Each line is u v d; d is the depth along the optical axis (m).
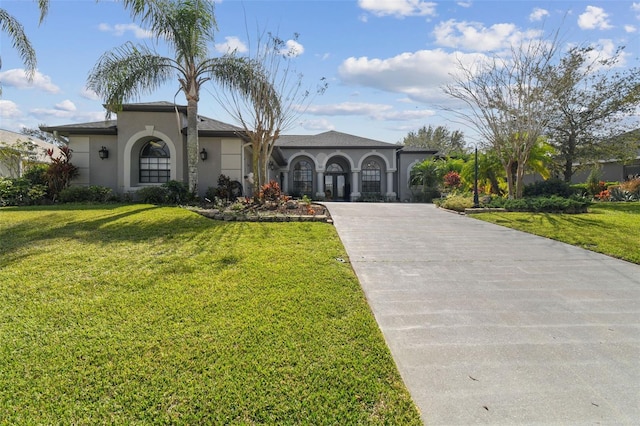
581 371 2.98
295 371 2.86
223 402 2.50
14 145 18.77
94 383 2.67
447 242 8.03
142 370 2.83
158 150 15.93
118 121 15.22
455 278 5.45
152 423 2.30
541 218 11.64
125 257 5.97
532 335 3.61
